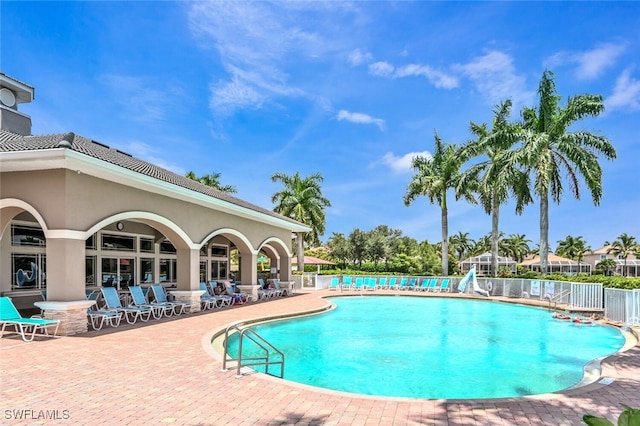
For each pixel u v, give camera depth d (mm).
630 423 2100
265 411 5355
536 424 4984
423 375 8875
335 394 6062
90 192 11188
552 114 24344
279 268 26047
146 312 14367
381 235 52719
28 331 10570
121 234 18594
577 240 84688
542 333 13836
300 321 15695
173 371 7164
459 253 85625
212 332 10977
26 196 10625
